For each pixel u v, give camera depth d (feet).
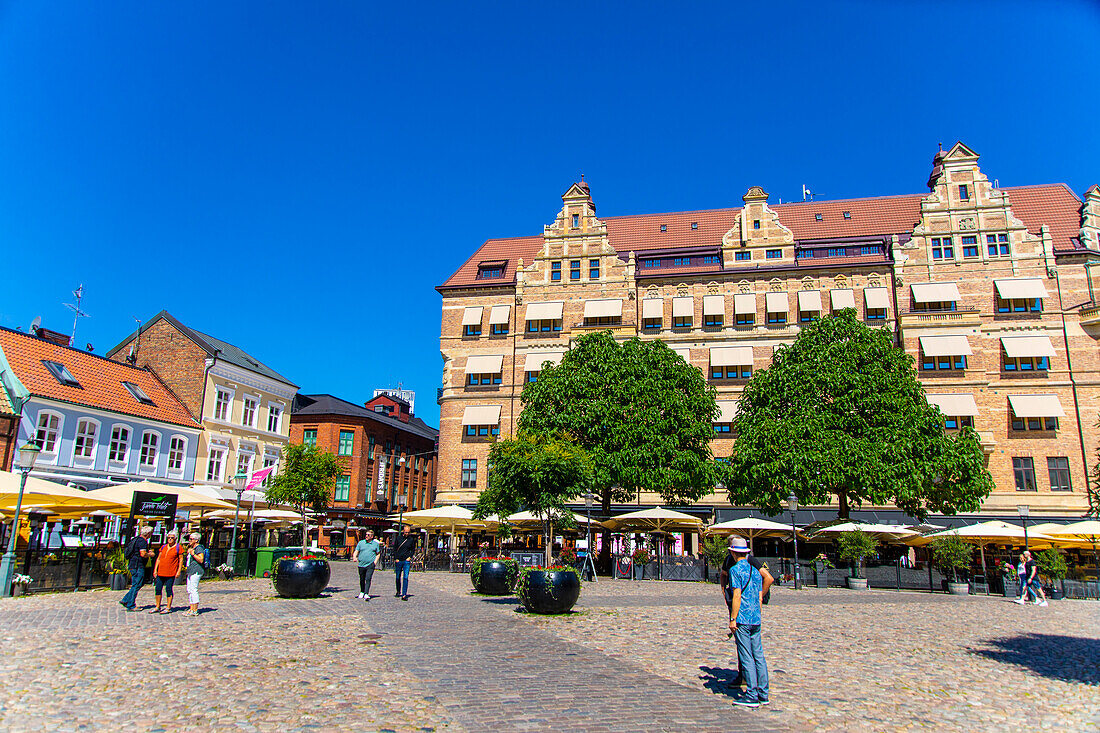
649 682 36.63
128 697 31.99
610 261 172.45
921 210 161.89
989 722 30.91
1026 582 89.35
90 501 79.92
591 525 126.21
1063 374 147.74
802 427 121.08
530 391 140.87
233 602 68.85
